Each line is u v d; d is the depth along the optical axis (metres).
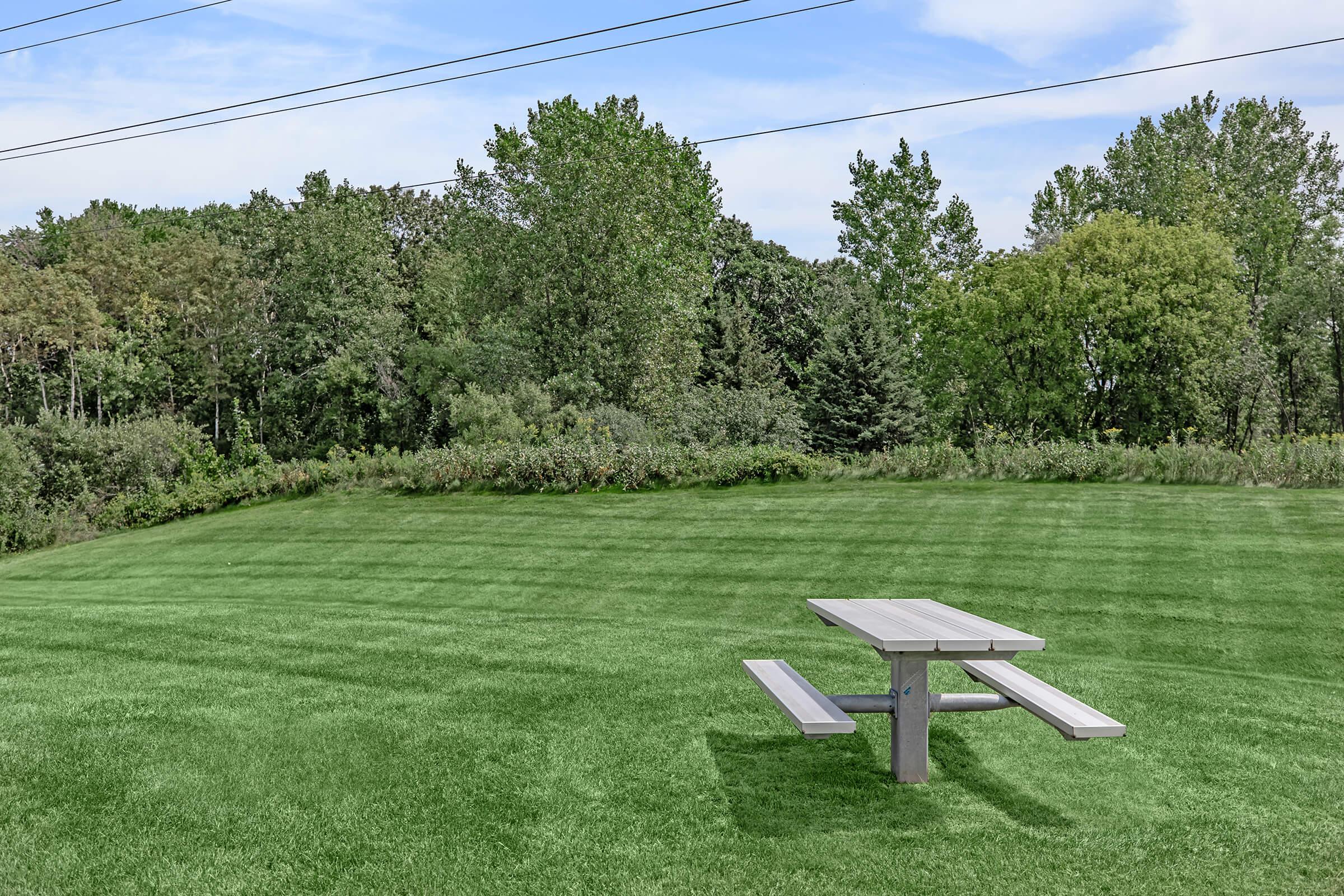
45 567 16.41
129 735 5.32
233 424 43.16
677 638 7.86
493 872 3.77
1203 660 7.83
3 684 6.44
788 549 12.64
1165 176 42.19
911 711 4.68
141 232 56.31
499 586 11.88
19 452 23.23
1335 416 38.69
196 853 3.94
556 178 30.61
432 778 4.73
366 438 38.47
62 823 4.21
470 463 19.19
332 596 11.86
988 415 37.81
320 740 5.26
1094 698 6.12
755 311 48.56
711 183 43.75
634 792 4.56
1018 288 34.38
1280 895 3.57
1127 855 3.89
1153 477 15.94
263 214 44.75
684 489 17.81
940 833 4.11
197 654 7.30
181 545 16.62
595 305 30.59
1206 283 31.44
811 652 7.34
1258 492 14.29
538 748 5.15
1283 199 41.72
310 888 3.65
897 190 49.06
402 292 41.97
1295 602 9.07
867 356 35.38
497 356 31.25
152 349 43.12
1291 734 5.43
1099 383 33.62
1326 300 34.78
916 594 10.21
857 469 17.81
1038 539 12.12
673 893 3.59
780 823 4.21
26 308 40.91
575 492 18.23
